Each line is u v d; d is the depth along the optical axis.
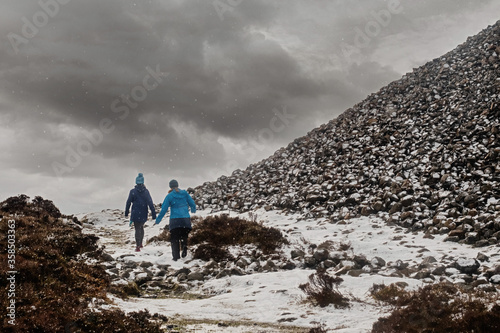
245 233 15.61
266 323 7.85
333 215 20.38
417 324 6.64
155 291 10.96
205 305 9.12
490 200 16.91
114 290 9.54
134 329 6.72
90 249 12.76
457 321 6.44
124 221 26.30
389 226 17.70
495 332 6.06
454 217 16.50
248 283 11.00
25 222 12.55
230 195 28.67
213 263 13.29
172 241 13.94
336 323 7.68
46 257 9.29
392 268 11.66
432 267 11.16
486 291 8.99
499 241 13.51
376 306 8.55
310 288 9.38
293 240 15.66
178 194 14.10
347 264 11.81
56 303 6.92
